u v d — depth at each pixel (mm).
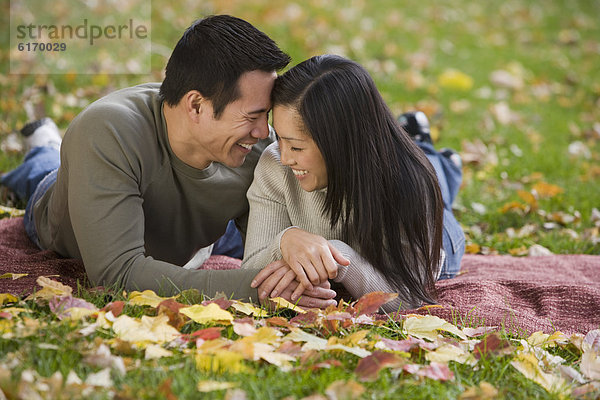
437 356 2229
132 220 2707
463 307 2852
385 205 2752
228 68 2605
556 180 5496
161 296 2623
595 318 2816
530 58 9156
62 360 2031
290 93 2602
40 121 4285
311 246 2646
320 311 2480
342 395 1902
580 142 6426
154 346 2111
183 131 2775
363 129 2643
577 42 10000
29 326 2148
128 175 2711
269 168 3002
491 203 4930
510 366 2262
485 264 3709
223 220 3213
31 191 4004
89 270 2699
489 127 6645
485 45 9492
